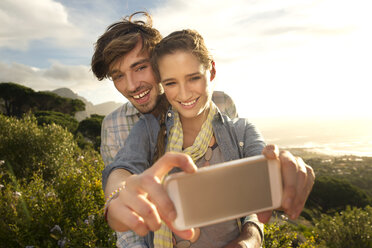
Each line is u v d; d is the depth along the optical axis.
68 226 2.90
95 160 5.79
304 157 108.19
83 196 3.26
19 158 6.75
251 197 0.59
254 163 0.60
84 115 124.94
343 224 13.61
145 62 1.45
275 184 0.61
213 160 1.06
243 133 1.12
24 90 41.56
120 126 1.90
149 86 1.46
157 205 0.56
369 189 50.12
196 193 0.57
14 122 7.54
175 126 1.08
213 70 1.12
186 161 0.57
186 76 0.96
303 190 0.63
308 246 5.22
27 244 2.71
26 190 3.87
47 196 3.24
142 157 1.04
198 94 0.98
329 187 33.94
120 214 0.58
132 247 1.18
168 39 1.01
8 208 3.06
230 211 0.59
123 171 0.92
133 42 1.40
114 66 1.46
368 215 13.44
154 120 1.17
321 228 13.62
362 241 12.54
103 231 2.95
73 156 8.05
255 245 0.94
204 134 1.05
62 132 8.03
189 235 0.58
